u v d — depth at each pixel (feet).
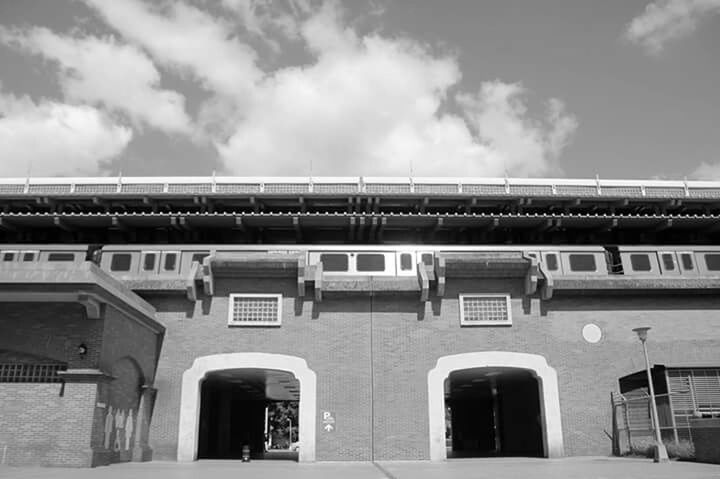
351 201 110.63
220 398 109.70
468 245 109.19
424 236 115.85
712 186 123.54
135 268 94.53
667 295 86.94
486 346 83.20
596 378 83.25
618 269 102.89
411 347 82.53
